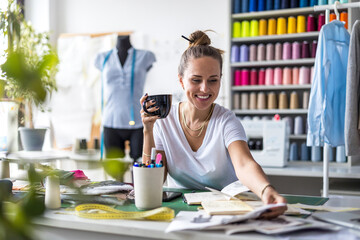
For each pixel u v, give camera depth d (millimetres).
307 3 3178
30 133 2914
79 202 1145
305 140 3357
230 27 3375
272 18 3348
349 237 857
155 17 3990
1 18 1724
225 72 3592
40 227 1028
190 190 1500
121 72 3312
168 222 981
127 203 1197
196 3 3840
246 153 1355
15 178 1506
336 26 2328
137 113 3309
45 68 515
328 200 1299
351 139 2119
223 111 1528
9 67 467
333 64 2283
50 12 4254
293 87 3197
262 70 3295
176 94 3922
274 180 3379
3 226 415
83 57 4168
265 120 3008
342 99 2369
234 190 1233
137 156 3297
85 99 4152
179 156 1547
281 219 983
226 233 885
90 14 4215
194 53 1425
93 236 998
